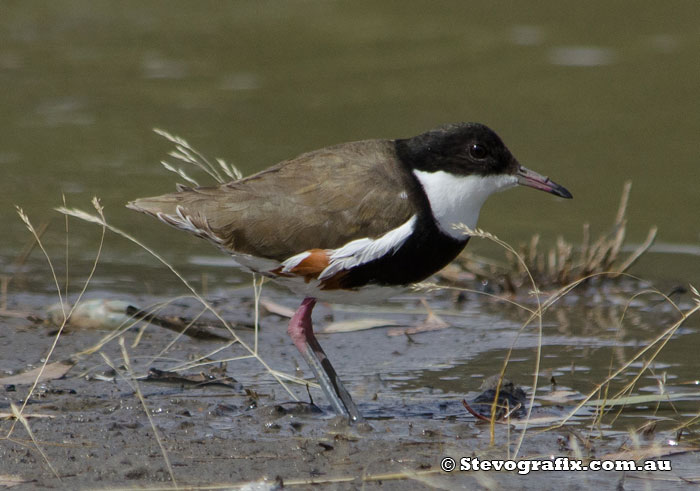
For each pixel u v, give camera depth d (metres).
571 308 12.55
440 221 9.29
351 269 9.10
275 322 11.99
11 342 11.02
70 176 16.56
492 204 16.11
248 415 9.21
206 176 16.59
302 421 9.05
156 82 21.30
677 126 19.00
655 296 12.72
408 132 18.33
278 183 9.20
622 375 10.27
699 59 22.14
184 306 12.26
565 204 15.95
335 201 9.05
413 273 9.36
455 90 20.73
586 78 21.36
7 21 24.83
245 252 9.15
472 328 11.88
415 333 11.71
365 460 8.23
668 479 8.00
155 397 9.59
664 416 9.29
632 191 16.27
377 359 10.91
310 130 18.55
